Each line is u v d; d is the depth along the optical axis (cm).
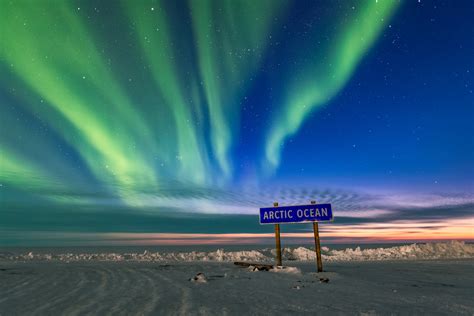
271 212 1208
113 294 661
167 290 714
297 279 912
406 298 604
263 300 588
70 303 566
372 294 654
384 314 468
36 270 1203
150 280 895
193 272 1112
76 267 1345
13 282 864
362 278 940
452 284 818
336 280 891
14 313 494
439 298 602
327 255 2119
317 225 1105
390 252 2120
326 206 1095
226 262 1700
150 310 502
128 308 518
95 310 505
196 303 559
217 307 523
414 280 896
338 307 521
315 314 471
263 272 1095
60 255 2109
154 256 2077
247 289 727
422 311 488
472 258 1773
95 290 718
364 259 1891
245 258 1983
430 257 1911
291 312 485
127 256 2092
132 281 874
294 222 1144
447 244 2194
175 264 1520
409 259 1811
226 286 776
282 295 644
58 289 735
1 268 1309
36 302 579
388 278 942
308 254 2119
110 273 1084
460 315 463
